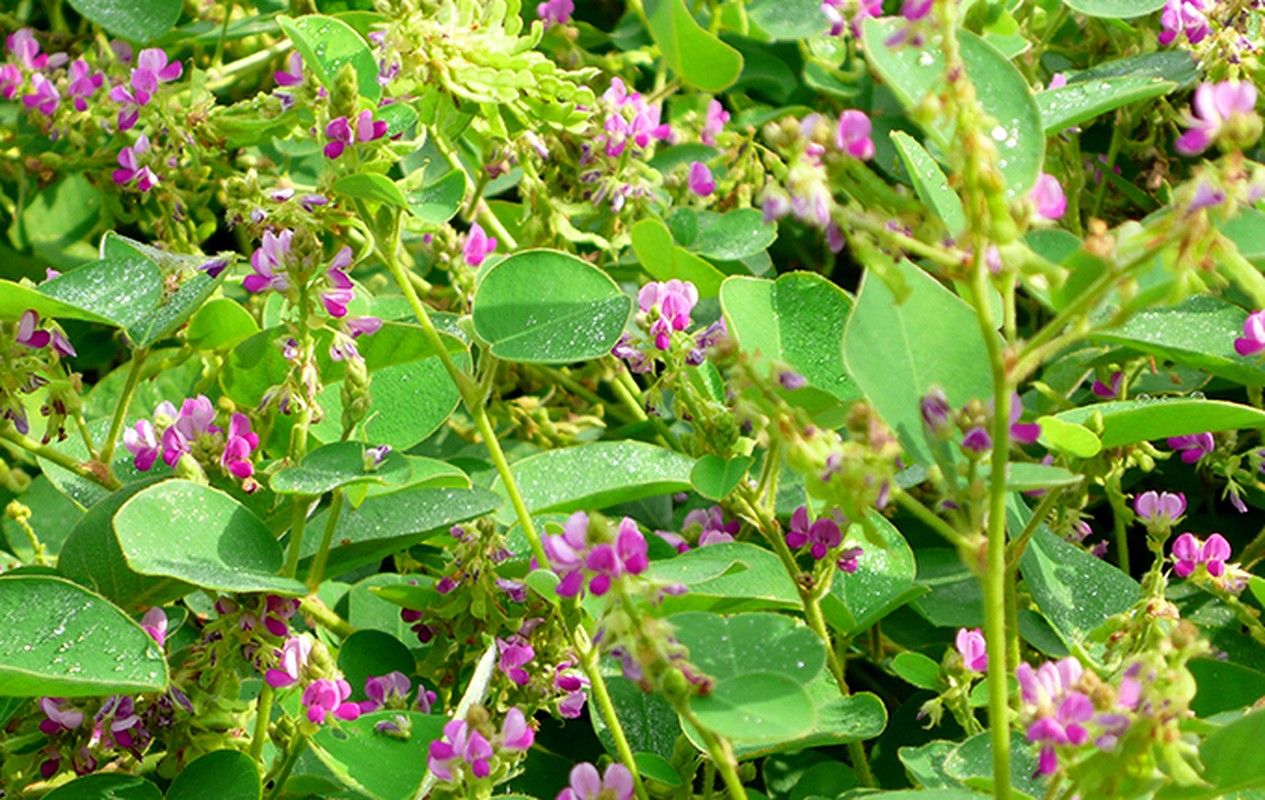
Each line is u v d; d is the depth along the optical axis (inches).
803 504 25.7
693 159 31.4
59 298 24.5
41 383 24.0
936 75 20.0
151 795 22.7
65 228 32.9
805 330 24.1
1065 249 22.3
